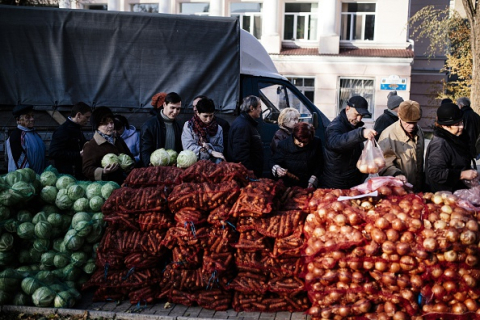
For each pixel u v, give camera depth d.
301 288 4.61
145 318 4.63
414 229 4.15
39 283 4.91
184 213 4.80
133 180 5.14
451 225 4.14
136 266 4.90
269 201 4.70
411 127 5.25
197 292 4.85
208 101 6.12
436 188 5.22
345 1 22.28
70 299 4.86
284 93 8.75
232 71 7.50
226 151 7.16
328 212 4.40
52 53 7.25
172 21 7.36
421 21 24.94
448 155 5.09
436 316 4.18
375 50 22.03
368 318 4.24
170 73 7.42
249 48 8.52
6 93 7.25
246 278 4.76
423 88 25.27
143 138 6.35
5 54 7.21
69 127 6.47
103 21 7.28
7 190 5.01
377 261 4.21
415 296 4.20
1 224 4.96
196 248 4.81
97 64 7.34
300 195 5.00
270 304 4.71
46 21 7.21
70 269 5.07
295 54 22.08
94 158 5.86
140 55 7.37
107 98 7.37
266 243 4.74
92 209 5.23
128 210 4.94
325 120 9.10
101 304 4.93
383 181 4.55
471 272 4.13
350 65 21.84
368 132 4.91
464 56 20.42
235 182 4.88
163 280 4.90
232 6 23.22
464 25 19.59
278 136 6.71
